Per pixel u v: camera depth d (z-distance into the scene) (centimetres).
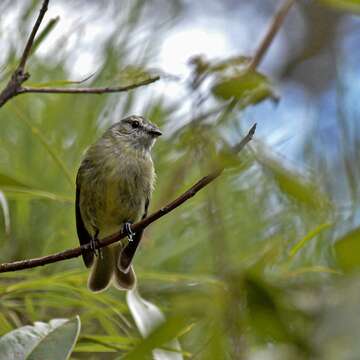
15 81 614
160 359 528
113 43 837
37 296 722
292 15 1786
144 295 743
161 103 819
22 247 752
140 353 335
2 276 733
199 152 510
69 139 788
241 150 464
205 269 748
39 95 788
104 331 780
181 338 638
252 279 335
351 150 816
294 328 325
